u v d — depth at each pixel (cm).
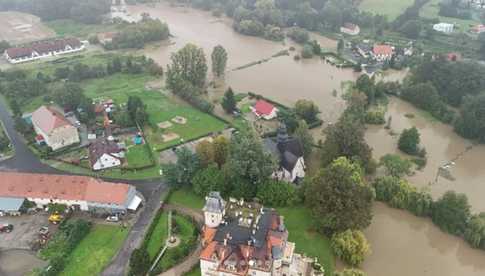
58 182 15138
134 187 15562
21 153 18712
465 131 19800
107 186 14912
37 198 14925
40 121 19300
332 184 13400
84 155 18375
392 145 19212
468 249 13488
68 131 18850
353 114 19900
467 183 16700
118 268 12644
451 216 13850
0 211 14750
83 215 14725
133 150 18750
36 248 13300
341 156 15938
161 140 19438
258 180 15100
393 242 13725
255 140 15150
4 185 15250
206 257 11588
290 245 12406
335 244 12850
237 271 11350
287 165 16025
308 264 12562
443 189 16275
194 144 19125
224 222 12581
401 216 14775
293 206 14912
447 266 12875
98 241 13625
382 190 15262
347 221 12950
